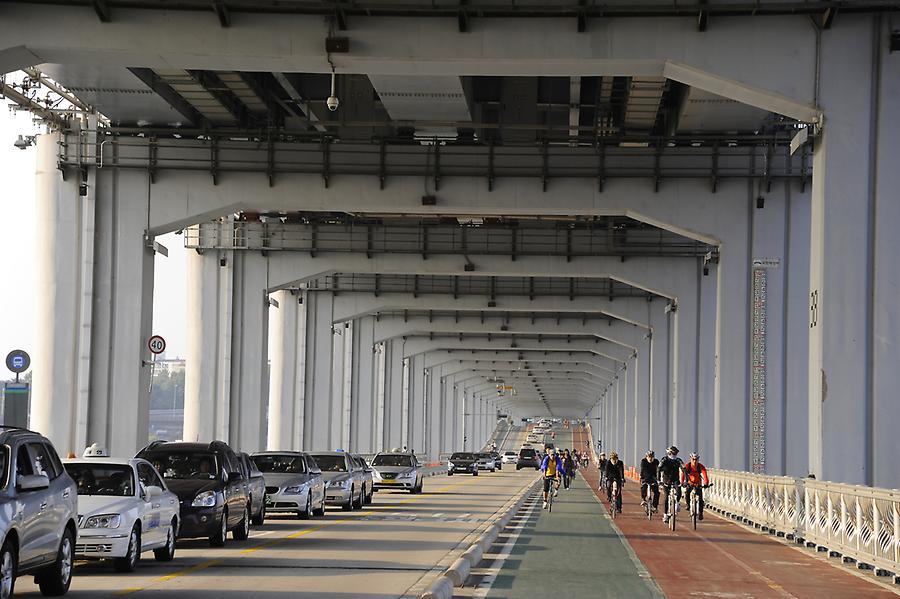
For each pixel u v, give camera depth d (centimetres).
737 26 3447
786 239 5253
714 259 5656
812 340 3547
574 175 5144
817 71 3444
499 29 3456
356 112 5134
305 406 8669
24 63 3562
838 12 3444
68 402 5253
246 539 3161
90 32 3475
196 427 6988
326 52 3469
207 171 5175
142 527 2323
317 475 4419
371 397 10325
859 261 3434
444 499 6109
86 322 5150
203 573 2280
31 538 1694
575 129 5016
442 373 15362
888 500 2356
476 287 8419
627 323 9856
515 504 5162
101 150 5188
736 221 5234
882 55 3434
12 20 3469
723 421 5400
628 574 2366
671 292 6775
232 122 5203
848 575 2433
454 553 2805
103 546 2181
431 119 4906
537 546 3083
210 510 2795
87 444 5134
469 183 5134
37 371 5294
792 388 5350
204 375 7031
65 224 5247
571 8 3412
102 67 4312
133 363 5150
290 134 5116
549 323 10019
